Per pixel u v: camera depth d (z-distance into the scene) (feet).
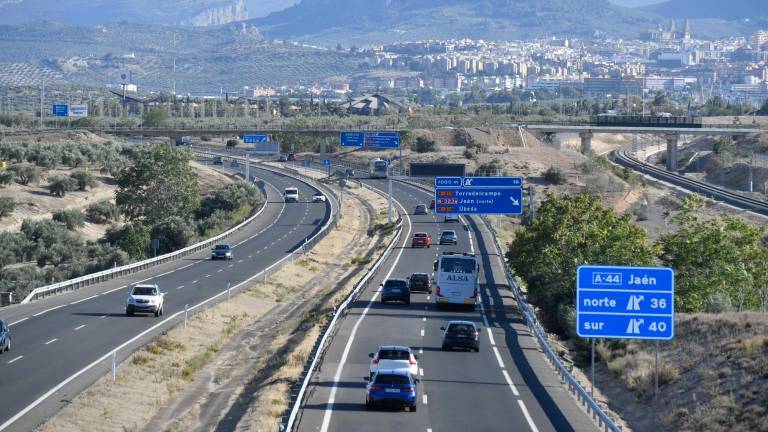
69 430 293.43
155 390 366.43
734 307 544.21
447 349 424.05
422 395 329.11
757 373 336.29
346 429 275.59
